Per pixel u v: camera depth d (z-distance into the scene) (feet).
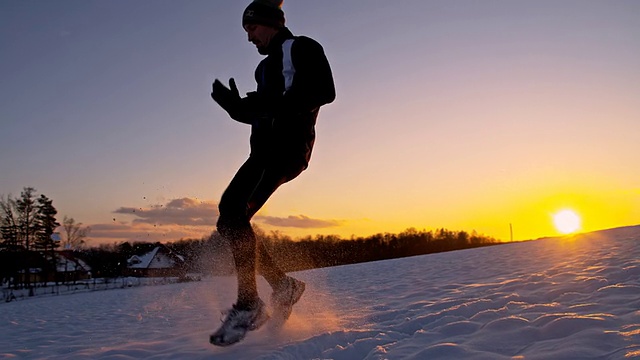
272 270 8.84
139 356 8.79
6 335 16.33
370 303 13.84
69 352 10.51
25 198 143.84
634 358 4.90
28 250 144.25
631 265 13.30
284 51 7.93
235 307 7.97
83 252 159.94
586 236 37.01
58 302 49.52
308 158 8.32
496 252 36.17
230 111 7.77
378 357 6.51
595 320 6.67
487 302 9.59
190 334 10.96
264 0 8.19
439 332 7.57
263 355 7.28
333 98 7.86
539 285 11.84
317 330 9.00
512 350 6.13
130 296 43.47
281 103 7.56
